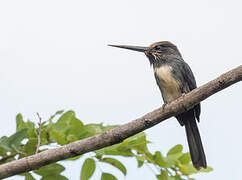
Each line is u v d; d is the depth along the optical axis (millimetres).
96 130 6703
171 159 6738
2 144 5906
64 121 6734
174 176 6758
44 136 6516
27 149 6227
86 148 5727
